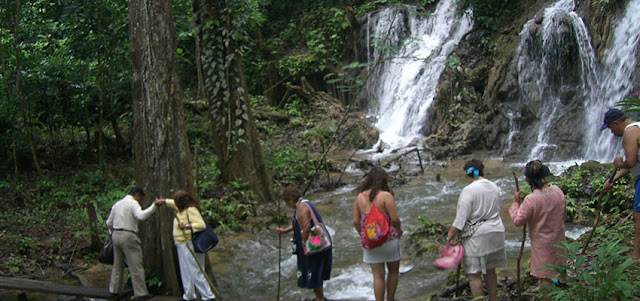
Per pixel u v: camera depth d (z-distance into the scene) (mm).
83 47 11828
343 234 9047
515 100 15594
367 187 4957
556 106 14516
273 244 8773
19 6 11836
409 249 7789
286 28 24156
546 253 4406
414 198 11094
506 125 15398
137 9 6480
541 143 14469
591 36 14023
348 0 22906
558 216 4414
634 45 12703
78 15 11430
